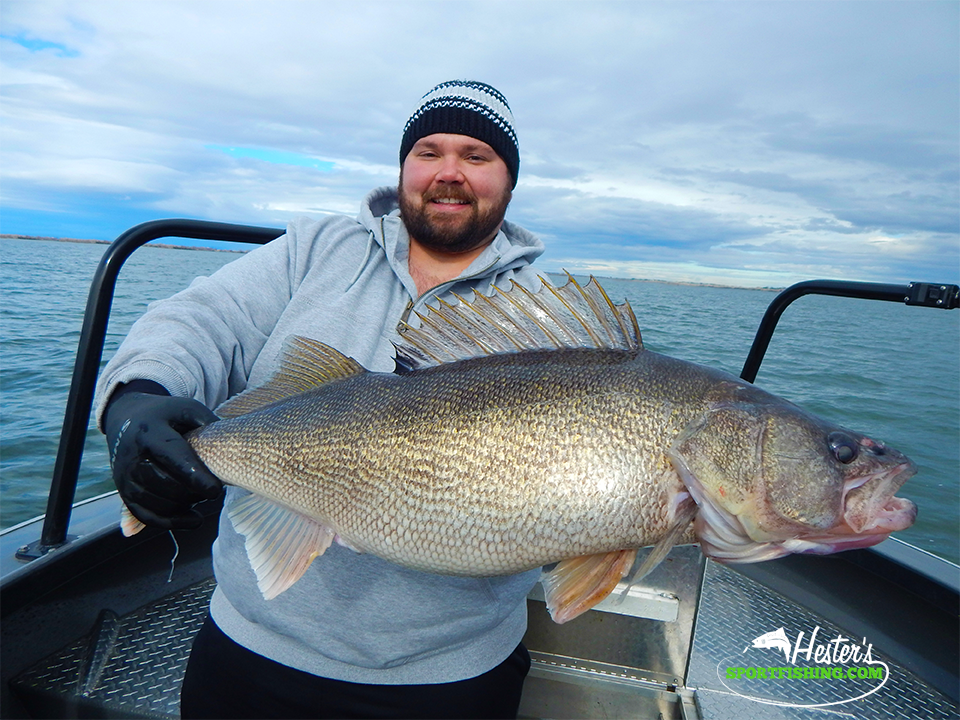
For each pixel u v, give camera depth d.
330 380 1.62
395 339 1.95
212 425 1.47
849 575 2.48
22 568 1.93
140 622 2.30
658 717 2.18
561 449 1.35
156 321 1.68
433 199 2.04
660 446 1.36
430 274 2.16
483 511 1.36
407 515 1.40
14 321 10.23
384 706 1.68
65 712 1.92
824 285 2.27
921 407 8.22
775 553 1.42
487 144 2.03
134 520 1.47
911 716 2.02
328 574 1.65
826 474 1.37
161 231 2.16
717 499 1.35
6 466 4.84
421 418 1.42
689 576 2.24
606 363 1.46
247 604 1.72
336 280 2.03
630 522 1.35
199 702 1.78
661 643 2.26
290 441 1.52
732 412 1.38
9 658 1.88
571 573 1.40
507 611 1.77
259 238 2.43
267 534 1.55
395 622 1.63
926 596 2.23
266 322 1.97
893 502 1.37
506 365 1.48
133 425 1.35
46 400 6.26
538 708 2.18
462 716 1.71
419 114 2.09
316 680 1.68
